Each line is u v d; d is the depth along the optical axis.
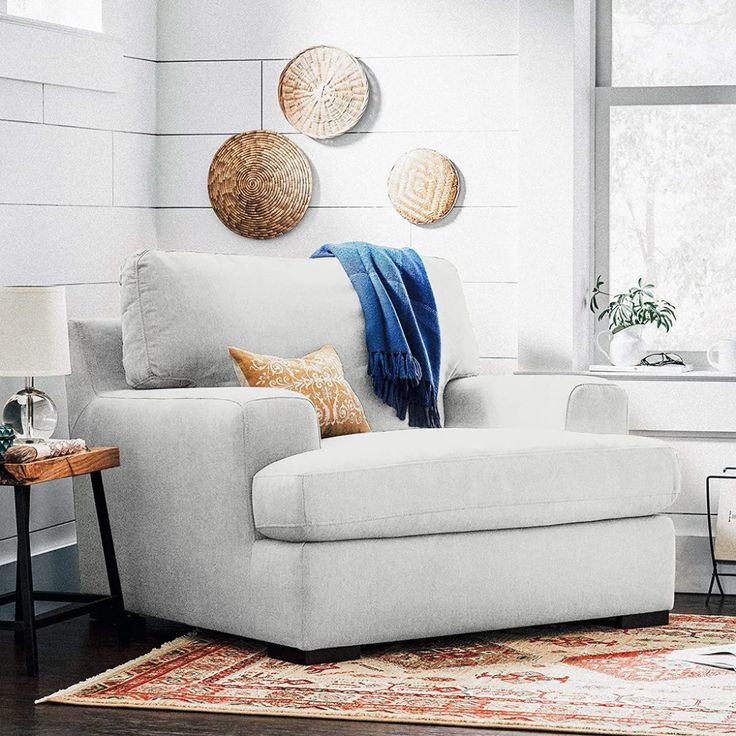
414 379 4.10
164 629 3.76
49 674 3.28
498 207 4.75
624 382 4.53
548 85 4.63
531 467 3.45
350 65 4.81
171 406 3.53
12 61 4.05
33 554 4.16
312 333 4.04
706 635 3.61
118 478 3.69
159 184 5.01
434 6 4.77
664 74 4.86
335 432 3.83
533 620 3.50
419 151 4.78
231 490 3.36
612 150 4.89
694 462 4.48
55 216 4.34
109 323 3.95
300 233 4.93
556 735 2.76
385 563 3.30
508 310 4.75
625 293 4.84
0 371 3.43
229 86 4.95
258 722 2.86
